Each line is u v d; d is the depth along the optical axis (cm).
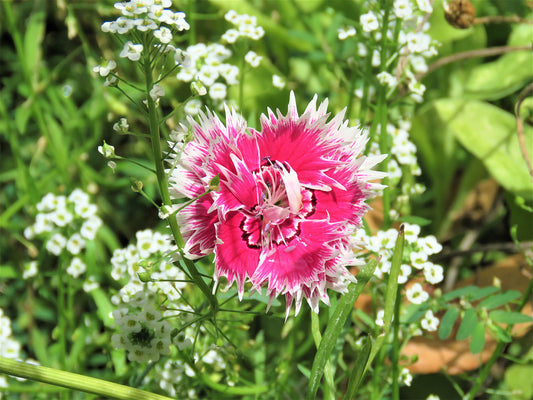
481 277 21
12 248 22
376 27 17
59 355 19
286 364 17
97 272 20
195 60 18
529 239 21
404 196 18
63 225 18
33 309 22
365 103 18
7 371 12
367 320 17
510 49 20
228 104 18
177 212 12
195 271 13
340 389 20
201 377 16
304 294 13
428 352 18
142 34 12
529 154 21
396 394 16
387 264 16
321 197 13
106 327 19
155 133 12
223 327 17
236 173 13
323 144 13
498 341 16
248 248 13
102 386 12
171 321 17
